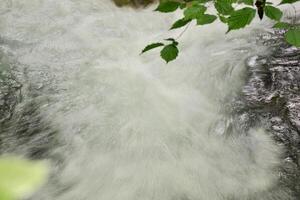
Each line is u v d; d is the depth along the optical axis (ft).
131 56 15.38
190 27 16.79
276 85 12.08
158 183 9.57
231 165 9.88
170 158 10.32
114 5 19.51
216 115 11.69
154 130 11.34
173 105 12.40
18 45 15.78
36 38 16.49
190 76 13.75
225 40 15.47
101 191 9.42
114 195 9.29
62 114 11.94
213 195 9.11
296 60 13.05
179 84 13.41
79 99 12.62
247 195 8.93
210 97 12.55
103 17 18.54
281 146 9.98
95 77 13.82
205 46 15.39
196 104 12.36
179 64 14.47
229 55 14.40
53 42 16.22
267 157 9.82
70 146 10.80
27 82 13.23
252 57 13.84
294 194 8.70
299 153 9.64
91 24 17.90
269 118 10.89
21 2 19.60
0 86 12.84
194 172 9.83
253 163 9.78
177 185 9.48
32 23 17.76
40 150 10.64
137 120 11.75
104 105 12.38
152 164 10.16
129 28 17.66
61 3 19.62
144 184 9.56
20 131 11.27
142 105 12.43
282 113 10.89
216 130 11.13
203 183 9.46
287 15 16.17
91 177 9.82
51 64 14.52
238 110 11.59
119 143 10.91
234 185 9.27
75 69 14.28
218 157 10.20
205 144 10.69
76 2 19.79
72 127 11.48
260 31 15.40
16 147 10.70
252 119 11.08
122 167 10.11
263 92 11.98
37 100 12.44
